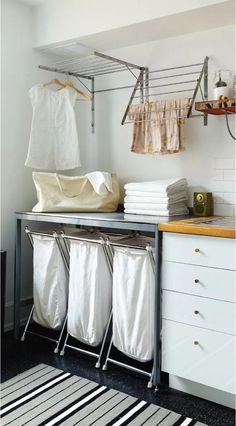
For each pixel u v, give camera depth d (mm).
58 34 2973
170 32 2748
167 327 2148
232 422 1935
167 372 2178
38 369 2463
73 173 3453
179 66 2814
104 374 2402
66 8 2916
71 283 2588
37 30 3094
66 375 2389
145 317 2225
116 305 2363
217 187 2689
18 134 3111
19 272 2912
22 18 3062
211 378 2012
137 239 2562
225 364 1963
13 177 3096
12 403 2096
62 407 2057
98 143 3312
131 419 1955
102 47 3082
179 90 2824
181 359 2111
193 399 2131
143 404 2080
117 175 3209
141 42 2961
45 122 3057
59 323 2732
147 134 2777
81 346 2793
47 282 2748
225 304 1948
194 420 1949
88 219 2465
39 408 2049
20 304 3105
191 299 2055
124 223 2297
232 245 1908
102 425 1909
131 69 3061
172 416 1979
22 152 3150
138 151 2834
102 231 3061
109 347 2479
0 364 2531
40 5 3059
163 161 2934
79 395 2166
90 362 2566
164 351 2170
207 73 2676
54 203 2807
